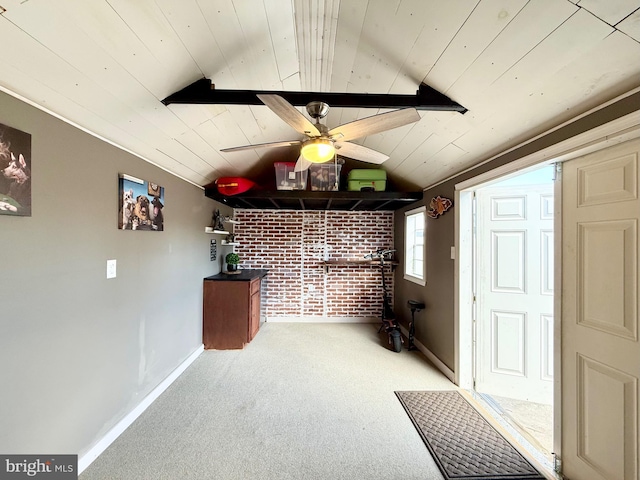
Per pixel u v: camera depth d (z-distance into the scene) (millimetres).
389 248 4945
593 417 1525
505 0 1216
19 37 1129
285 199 3736
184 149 2529
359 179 3711
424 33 1543
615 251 1421
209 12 1390
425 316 3551
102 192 1846
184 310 3033
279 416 2230
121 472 1671
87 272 1727
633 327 1342
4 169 1257
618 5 1066
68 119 1585
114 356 1961
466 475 1687
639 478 1311
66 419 1581
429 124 2406
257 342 3863
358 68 2086
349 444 1932
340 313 4934
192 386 2682
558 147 1665
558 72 1430
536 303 2547
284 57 2010
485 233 2697
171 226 2734
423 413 2293
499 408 2451
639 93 1271
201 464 1739
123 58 1418
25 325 1362
